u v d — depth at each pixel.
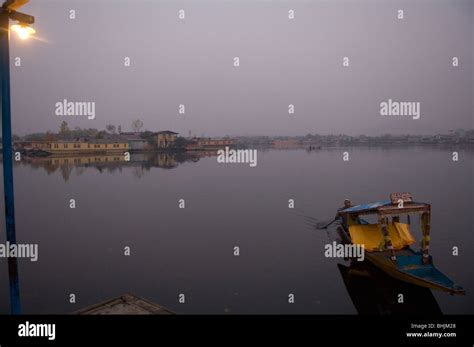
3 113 7.28
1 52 7.17
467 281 16.77
